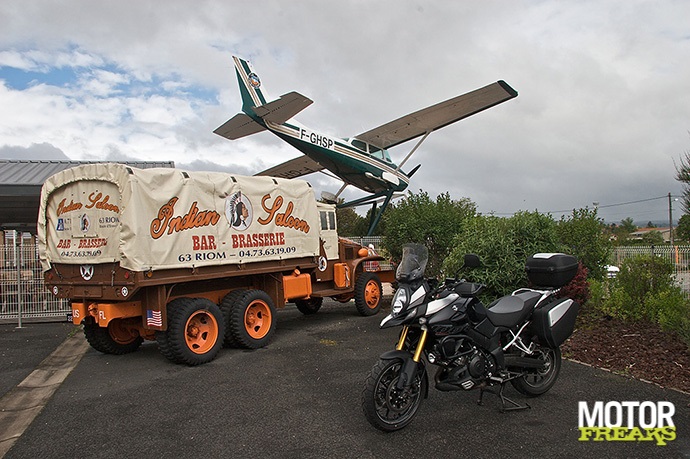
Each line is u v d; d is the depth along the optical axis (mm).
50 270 7227
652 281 7609
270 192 8180
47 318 10719
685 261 9516
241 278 8133
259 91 18281
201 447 3902
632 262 7883
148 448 3924
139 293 6691
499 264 7727
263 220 8023
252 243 7805
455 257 8312
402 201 11875
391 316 4062
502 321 4457
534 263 5023
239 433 4156
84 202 6734
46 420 4625
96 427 4418
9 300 10539
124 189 6234
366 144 21281
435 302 4102
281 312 11125
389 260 11820
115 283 6379
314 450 3775
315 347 7379
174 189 6684
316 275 9648
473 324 4289
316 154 19469
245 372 6141
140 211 6270
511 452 3650
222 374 6094
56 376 6305
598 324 7379
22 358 7340
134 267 6152
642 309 7391
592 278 8617
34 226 17766
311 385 5449
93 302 6863
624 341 6473
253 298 7500
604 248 8852
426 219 11023
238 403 4930
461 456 3607
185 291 7223
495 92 17219
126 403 5070
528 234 7941
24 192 12359
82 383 5914
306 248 8859
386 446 3799
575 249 8695
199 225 7000
